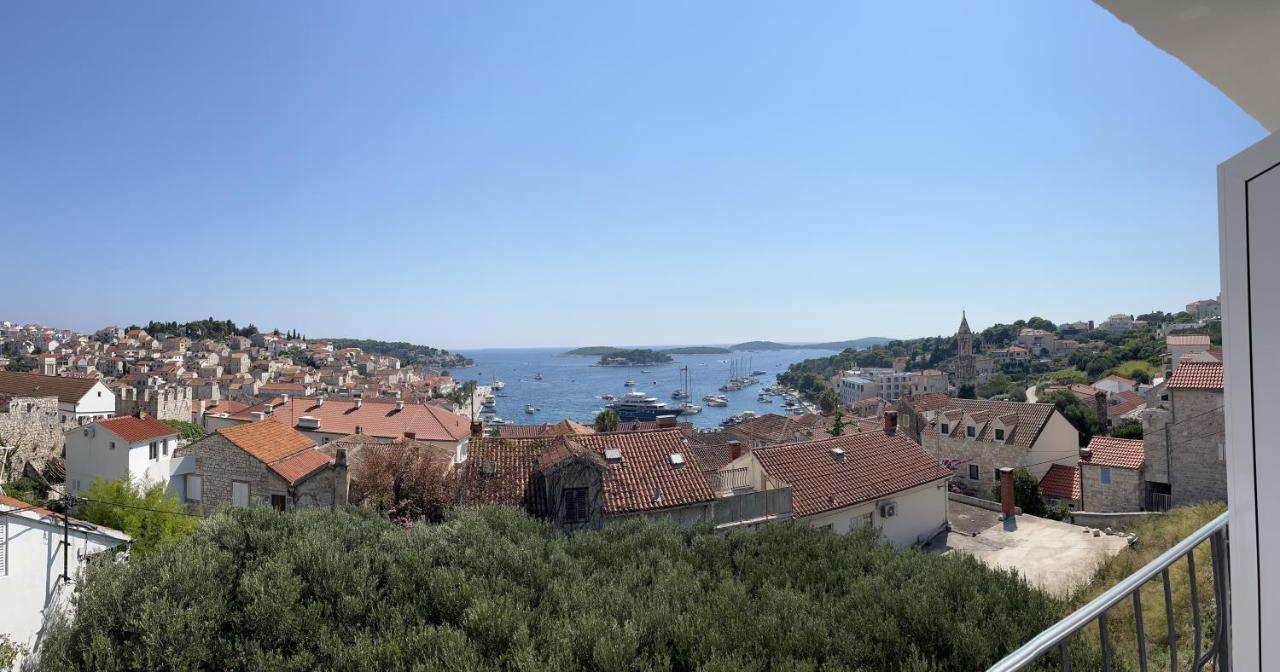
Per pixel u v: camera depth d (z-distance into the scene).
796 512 26.86
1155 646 11.92
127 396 77.62
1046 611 13.88
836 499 28.09
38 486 48.56
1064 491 42.16
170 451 52.25
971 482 48.69
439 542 17.88
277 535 18.25
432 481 32.00
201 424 81.56
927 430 51.91
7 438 52.88
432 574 16.00
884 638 12.79
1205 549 15.19
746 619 13.84
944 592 14.36
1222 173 2.19
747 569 17.81
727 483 30.83
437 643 13.16
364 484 32.28
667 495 25.44
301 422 62.47
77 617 15.40
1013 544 29.30
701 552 19.19
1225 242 2.18
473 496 25.00
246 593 15.38
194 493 35.47
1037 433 45.66
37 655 18.22
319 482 32.09
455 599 14.94
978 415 49.38
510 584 15.93
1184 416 33.53
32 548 18.45
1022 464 45.56
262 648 14.33
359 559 17.08
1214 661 3.93
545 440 28.47
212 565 16.20
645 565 17.44
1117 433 49.25
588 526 24.19
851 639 12.60
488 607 14.12
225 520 18.88
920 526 31.14
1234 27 2.28
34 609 18.33
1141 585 3.38
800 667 11.48
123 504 29.08
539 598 15.78
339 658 13.35
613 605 14.68
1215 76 2.60
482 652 13.23
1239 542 2.15
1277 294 1.99
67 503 29.86
